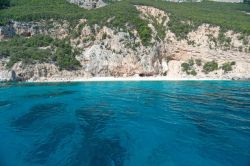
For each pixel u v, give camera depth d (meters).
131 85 49.25
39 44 65.25
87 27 68.44
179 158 16.50
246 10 112.81
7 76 53.97
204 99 34.25
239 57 67.50
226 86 47.38
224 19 84.06
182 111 27.56
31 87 45.69
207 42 72.25
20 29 68.75
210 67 65.12
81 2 93.25
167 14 80.06
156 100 33.59
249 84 50.53
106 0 100.62
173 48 70.06
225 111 27.45
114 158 16.59
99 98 34.97
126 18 69.12
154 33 69.19
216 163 15.88
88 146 18.31
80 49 65.25
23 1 86.38
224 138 19.55
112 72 63.81
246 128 21.81
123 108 29.05
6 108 28.92
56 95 37.16
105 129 21.69
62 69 60.22
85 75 61.66
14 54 57.50
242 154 16.97
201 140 19.27
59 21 70.81
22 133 20.97
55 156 16.94
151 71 64.56
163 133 20.69
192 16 79.56
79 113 26.78
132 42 66.25
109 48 65.44
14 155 17.20
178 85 49.03
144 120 24.27
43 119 24.69
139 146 18.30
